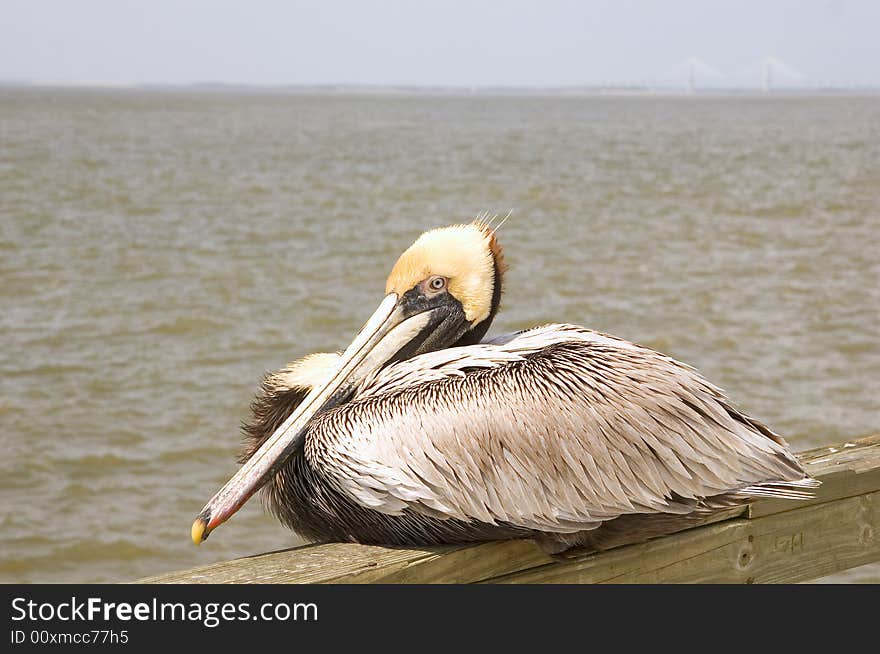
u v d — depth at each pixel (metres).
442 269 3.69
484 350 3.42
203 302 17.30
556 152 58.00
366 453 3.18
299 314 16.58
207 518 3.16
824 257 21.69
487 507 3.10
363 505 3.21
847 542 3.61
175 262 20.83
